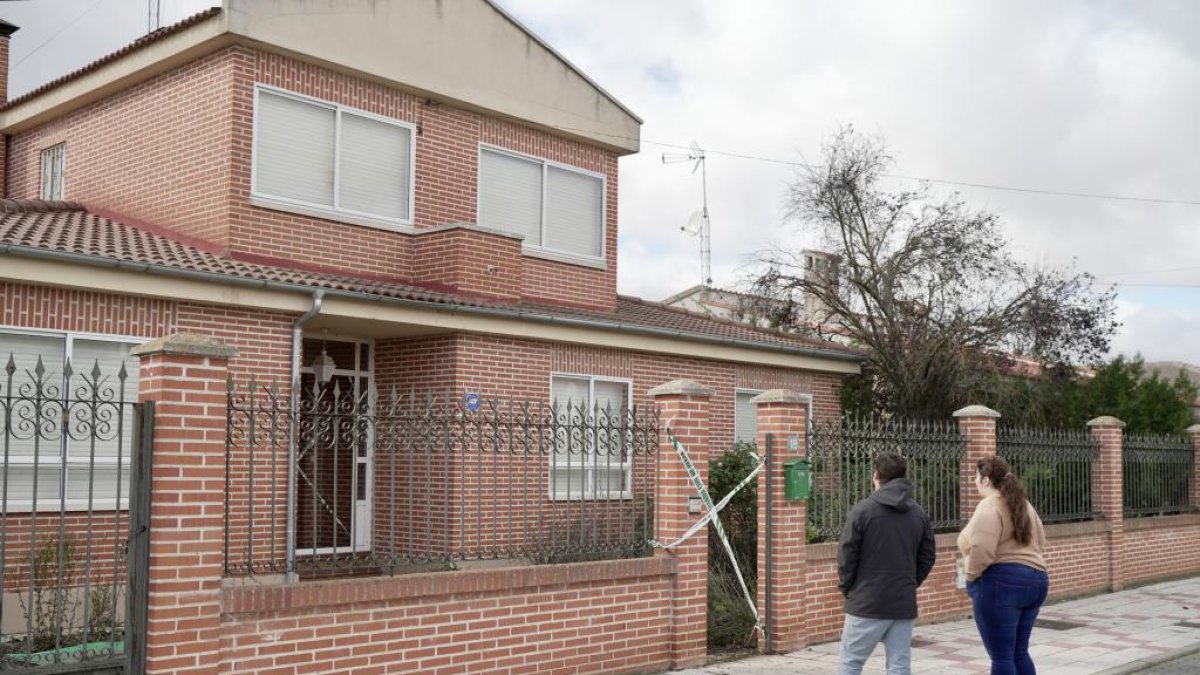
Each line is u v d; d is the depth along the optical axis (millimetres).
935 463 13430
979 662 10711
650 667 9961
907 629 7762
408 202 15633
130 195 15172
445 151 16125
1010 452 14711
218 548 7207
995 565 8109
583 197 18062
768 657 10758
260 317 12367
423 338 14555
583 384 15703
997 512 8070
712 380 17547
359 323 13359
